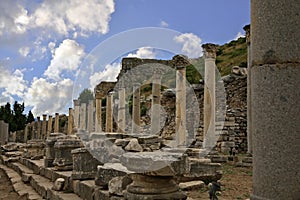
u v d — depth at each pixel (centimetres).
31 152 1897
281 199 407
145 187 595
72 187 970
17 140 5659
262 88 428
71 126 3341
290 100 409
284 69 412
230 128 1992
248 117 1577
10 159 2134
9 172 1831
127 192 613
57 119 3878
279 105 413
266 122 421
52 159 1362
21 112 6538
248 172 1234
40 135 4684
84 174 955
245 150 1944
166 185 603
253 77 445
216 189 704
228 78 2336
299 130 406
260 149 427
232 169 1325
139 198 580
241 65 3559
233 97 2300
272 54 420
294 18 411
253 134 445
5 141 3962
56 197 937
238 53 4181
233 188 916
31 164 1636
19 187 1336
